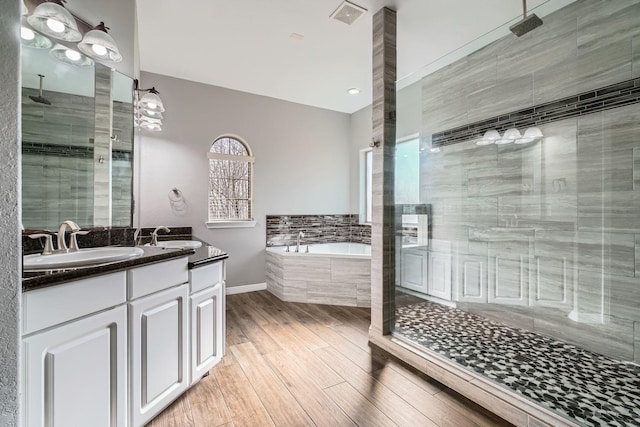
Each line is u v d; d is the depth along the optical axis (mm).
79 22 1844
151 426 1448
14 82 690
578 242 2154
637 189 1883
